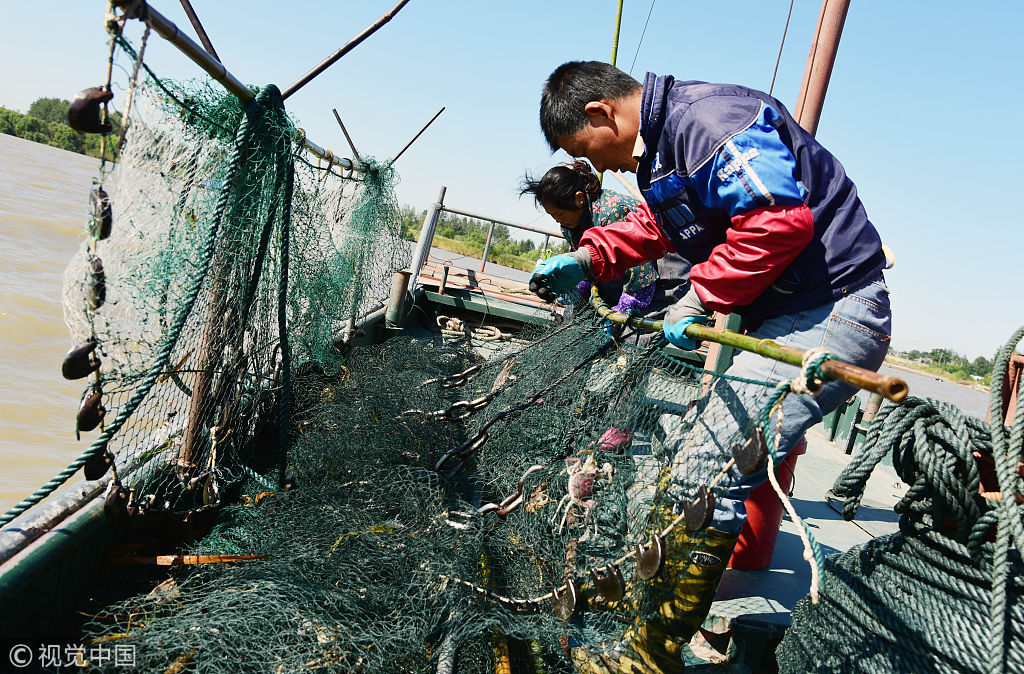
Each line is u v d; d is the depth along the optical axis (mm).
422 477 2586
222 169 2234
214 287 2414
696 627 2129
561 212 3943
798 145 2031
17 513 1899
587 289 4160
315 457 2887
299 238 3029
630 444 2436
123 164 1824
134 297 2061
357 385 3648
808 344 2043
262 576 1981
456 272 7500
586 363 2799
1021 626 1582
